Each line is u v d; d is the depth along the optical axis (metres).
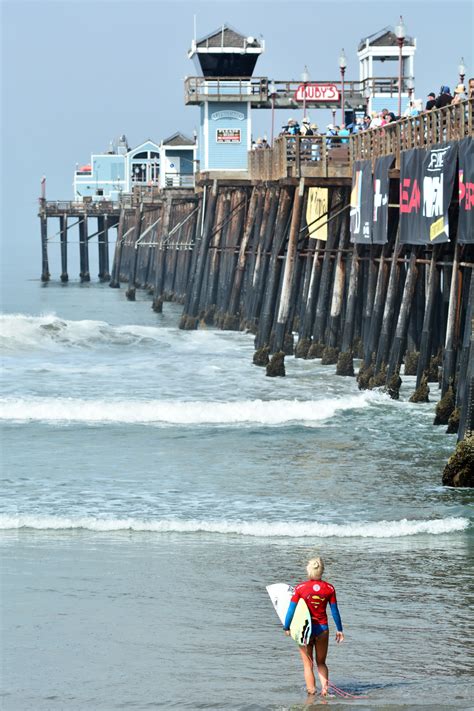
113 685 50.72
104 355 170.25
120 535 76.69
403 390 131.38
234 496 87.94
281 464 99.31
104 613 60.94
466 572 68.31
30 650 55.38
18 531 77.38
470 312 99.38
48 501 86.19
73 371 152.50
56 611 61.22
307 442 108.38
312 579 48.84
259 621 59.81
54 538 75.75
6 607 61.75
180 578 67.25
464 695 48.53
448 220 109.81
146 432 113.88
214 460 101.31
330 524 78.81
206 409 120.38
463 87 111.38
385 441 107.94
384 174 128.25
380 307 136.00
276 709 46.91
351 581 66.44
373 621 59.41
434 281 121.25
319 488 90.31
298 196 153.00
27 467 98.12
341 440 108.94
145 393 134.25
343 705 46.97
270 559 71.19
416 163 116.81
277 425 116.62
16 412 120.69
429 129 116.44
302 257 178.38
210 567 69.44
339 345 157.25
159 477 94.69
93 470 97.19
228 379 145.88
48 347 176.75
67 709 47.97
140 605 62.25
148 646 55.91
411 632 57.72
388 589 64.94
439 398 127.44
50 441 109.25
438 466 97.31
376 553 72.38
